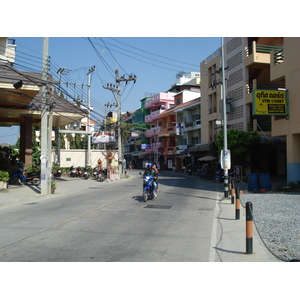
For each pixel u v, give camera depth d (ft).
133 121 228.22
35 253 20.16
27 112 74.28
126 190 64.54
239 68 92.48
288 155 59.72
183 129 148.56
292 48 58.34
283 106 59.31
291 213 34.27
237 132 84.23
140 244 22.52
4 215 35.86
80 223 29.99
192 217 33.83
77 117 81.66
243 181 85.05
